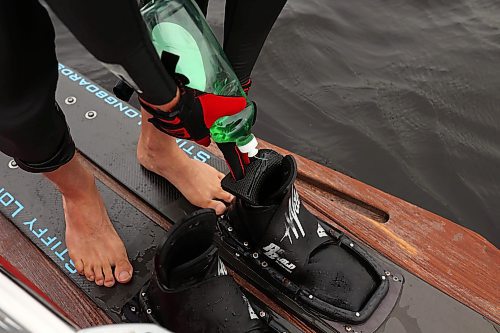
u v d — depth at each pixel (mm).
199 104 963
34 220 1545
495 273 1456
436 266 1467
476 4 2756
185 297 1180
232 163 1153
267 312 1316
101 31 829
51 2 826
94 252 1408
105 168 1656
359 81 2418
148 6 976
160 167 1541
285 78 2436
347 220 1586
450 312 1364
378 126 2252
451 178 2104
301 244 1315
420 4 2758
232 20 1083
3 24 965
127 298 1377
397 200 1646
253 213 1263
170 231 1121
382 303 1360
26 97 1060
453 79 2404
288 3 2742
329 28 2629
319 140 2219
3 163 1687
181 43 972
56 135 1156
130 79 915
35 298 673
